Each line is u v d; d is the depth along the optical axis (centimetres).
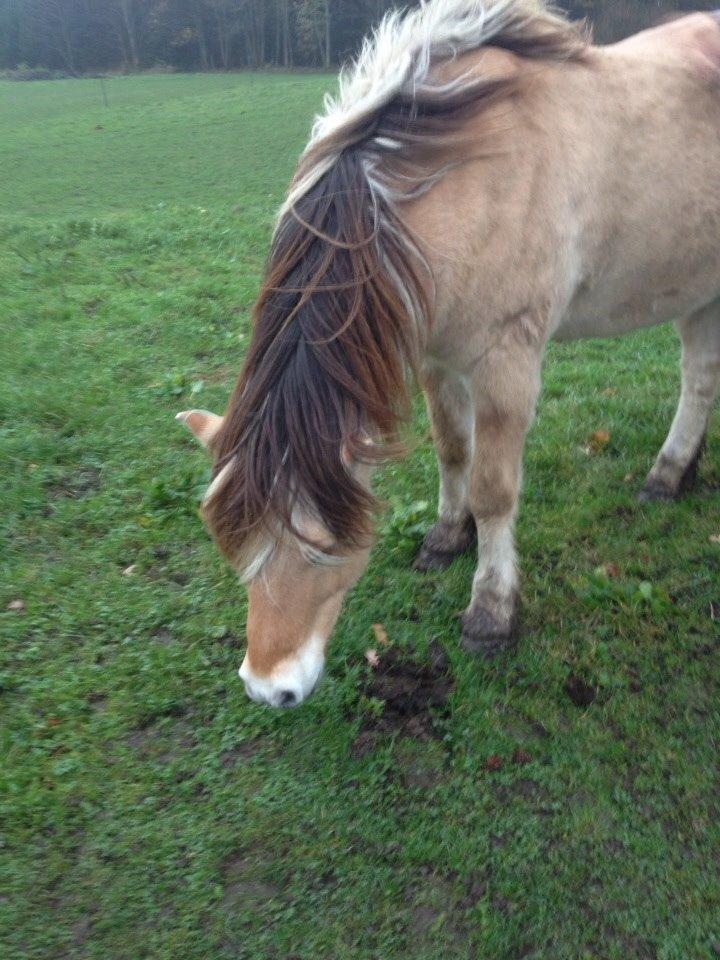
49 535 340
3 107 2522
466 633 279
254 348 197
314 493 179
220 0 4175
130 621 294
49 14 4594
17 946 197
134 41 4575
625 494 359
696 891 205
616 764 238
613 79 255
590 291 273
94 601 304
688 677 267
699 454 351
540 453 389
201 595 307
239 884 211
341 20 3828
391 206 205
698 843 217
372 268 196
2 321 550
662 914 201
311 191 208
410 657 277
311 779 237
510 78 228
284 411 183
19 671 273
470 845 217
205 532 340
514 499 263
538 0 258
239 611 298
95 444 401
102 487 371
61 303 589
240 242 781
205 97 2522
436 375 278
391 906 204
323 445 180
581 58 250
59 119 2138
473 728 250
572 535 335
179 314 571
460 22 231
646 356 504
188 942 198
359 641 282
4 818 225
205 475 374
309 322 191
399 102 216
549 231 235
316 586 191
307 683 192
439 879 211
